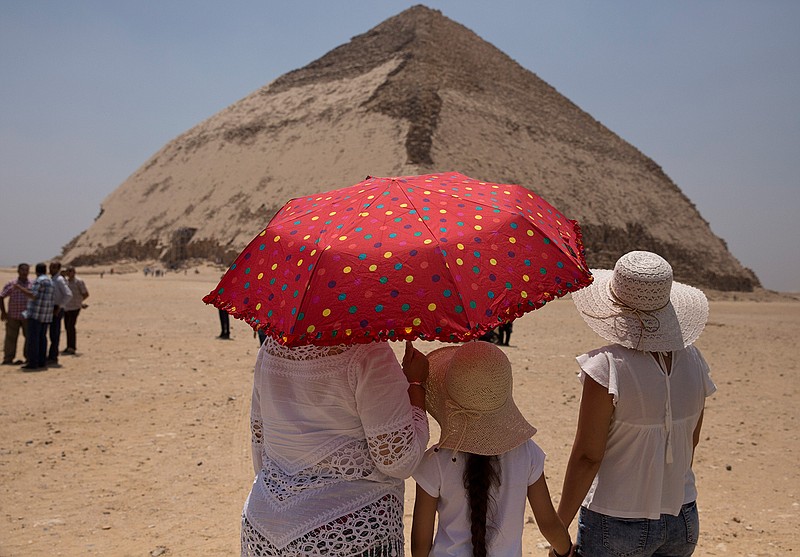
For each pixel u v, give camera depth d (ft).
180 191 492.95
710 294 409.08
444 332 10.93
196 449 32.60
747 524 25.05
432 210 12.30
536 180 429.79
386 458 12.62
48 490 26.96
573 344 82.99
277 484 13.14
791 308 270.26
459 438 13.04
